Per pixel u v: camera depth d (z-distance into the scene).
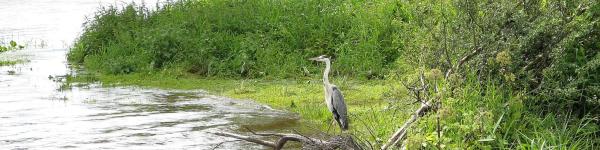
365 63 14.82
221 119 11.80
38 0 33.44
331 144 7.99
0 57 18.16
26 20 26.23
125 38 16.53
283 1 16.91
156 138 10.60
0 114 12.16
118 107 12.71
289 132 10.93
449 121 8.16
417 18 10.18
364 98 12.98
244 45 15.49
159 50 15.75
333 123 11.20
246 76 15.09
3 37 21.75
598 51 9.12
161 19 16.98
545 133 8.09
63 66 16.73
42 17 27.11
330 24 15.90
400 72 12.19
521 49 8.98
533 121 8.45
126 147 10.13
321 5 16.84
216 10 16.75
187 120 11.74
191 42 15.76
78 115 12.09
